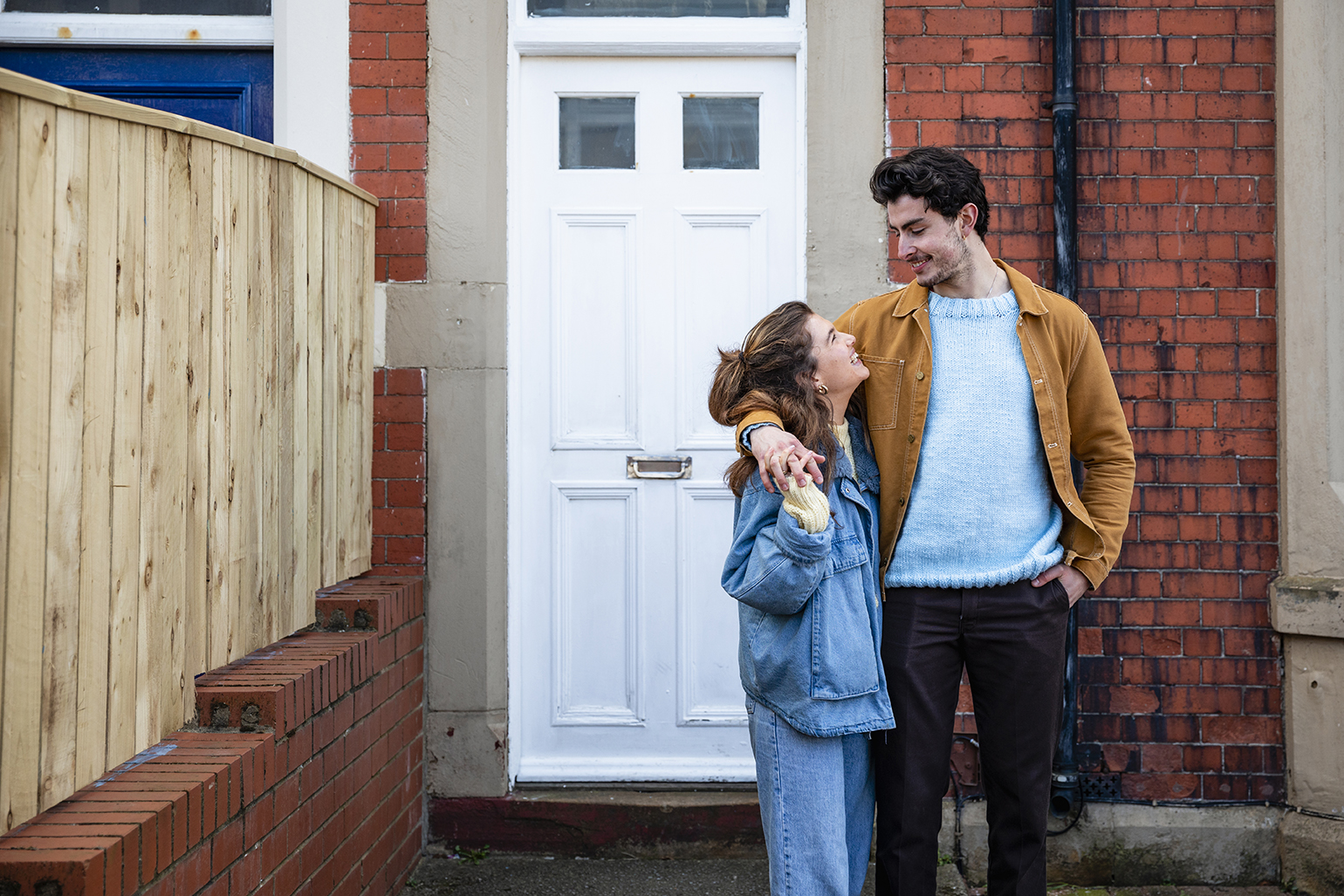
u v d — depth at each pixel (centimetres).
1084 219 323
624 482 341
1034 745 221
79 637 159
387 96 326
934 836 219
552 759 340
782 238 340
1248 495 320
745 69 340
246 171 217
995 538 218
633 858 325
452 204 325
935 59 325
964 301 223
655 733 342
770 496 197
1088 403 230
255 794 190
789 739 200
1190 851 316
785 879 196
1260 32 322
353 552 298
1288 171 313
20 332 145
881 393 224
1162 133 323
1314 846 306
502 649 328
